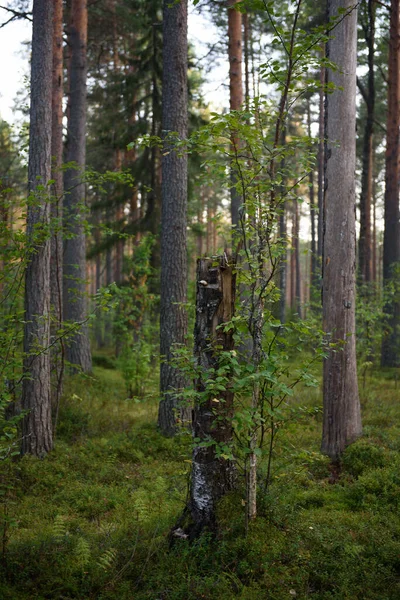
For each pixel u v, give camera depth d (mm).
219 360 4328
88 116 21781
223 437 4492
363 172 17828
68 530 5395
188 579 3996
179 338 9250
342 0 7352
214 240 34375
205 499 4555
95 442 8414
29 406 7727
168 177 9438
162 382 9133
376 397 10945
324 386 7520
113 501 6227
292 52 4301
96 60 18422
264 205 4508
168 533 4770
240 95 12828
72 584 4129
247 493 4434
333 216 7594
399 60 16062
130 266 13242
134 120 18750
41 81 7980
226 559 4238
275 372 4398
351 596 3945
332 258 7590
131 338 12477
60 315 9688
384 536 4836
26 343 7785
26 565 4371
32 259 7781
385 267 16688
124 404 11195
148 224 16297
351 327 7555
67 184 13930
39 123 7961
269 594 3889
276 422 4746
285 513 4875
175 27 9305
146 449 8242
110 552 4449
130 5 16547
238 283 4793
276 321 4473
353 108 7570
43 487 6750
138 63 16547
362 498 5879
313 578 4188
